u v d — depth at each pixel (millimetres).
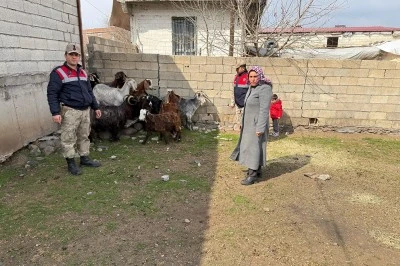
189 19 11859
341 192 4508
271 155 6121
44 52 6180
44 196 4094
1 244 3090
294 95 7625
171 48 12438
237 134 7496
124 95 7000
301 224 3607
